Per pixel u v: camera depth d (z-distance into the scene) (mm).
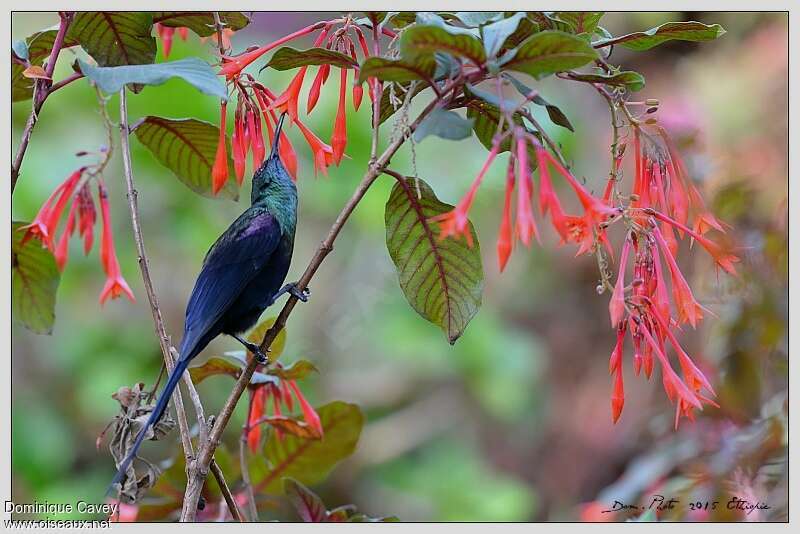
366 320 13484
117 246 12648
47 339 12625
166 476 7246
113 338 12742
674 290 5270
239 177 6285
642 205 5500
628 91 5746
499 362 13406
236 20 6863
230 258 6656
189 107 12031
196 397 6027
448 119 5008
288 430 6969
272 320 7012
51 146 12164
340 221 5535
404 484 13492
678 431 9820
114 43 6742
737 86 10633
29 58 6832
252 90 6730
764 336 9281
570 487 13438
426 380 14328
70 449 12320
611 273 6098
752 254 9312
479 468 13703
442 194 12602
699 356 10773
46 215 6488
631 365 13602
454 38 4832
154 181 12664
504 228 4539
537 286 14164
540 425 13914
